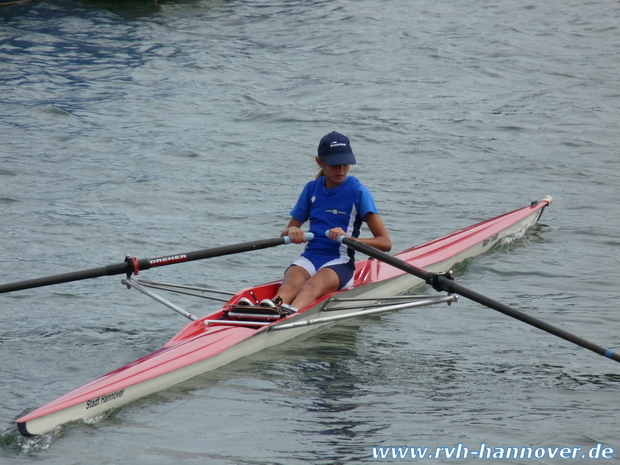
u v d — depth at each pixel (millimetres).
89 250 33219
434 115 57969
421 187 43375
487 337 24750
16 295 28266
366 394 20312
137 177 44219
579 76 68688
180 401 19875
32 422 17594
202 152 49281
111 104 60031
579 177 45188
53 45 76938
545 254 33562
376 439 17734
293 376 21562
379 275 29203
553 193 42594
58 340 24297
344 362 22625
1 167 45094
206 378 21359
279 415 19000
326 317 25016
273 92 64562
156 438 17859
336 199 25938
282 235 25531
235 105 60656
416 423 18547
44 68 69375
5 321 25844
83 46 77250
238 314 24406
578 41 80750
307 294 25016
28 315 26453
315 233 26172
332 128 54781
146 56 74562
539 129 54594
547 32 84438
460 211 39500
